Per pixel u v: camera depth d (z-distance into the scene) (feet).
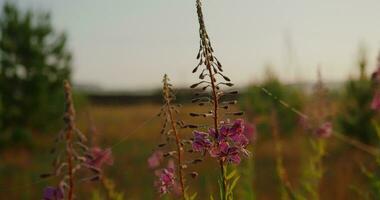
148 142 76.02
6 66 92.07
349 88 51.21
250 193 22.06
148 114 119.96
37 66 93.04
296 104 61.62
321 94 25.88
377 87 23.32
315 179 23.89
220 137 12.55
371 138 46.21
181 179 13.19
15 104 92.53
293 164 45.19
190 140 12.76
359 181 31.42
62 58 96.43
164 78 12.71
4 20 92.32
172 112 12.86
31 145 87.04
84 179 10.86
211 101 12.37
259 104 52.90
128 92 181.27
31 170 66.18
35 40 93.30
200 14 12.05
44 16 94.84
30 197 48.80
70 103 10.32
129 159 61.77
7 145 86.38
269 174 42.98
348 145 45.19
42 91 93.50
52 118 94.84
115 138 83.15
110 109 137.28
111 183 21.84
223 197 12.83
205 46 12.10
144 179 47.78
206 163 32.22
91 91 184.03
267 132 53.31
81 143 10.43
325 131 24.22
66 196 10.66
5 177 61.57
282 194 24.09
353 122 48.14
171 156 13.00
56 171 10.28
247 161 22.38
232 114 12.50
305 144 25.85
